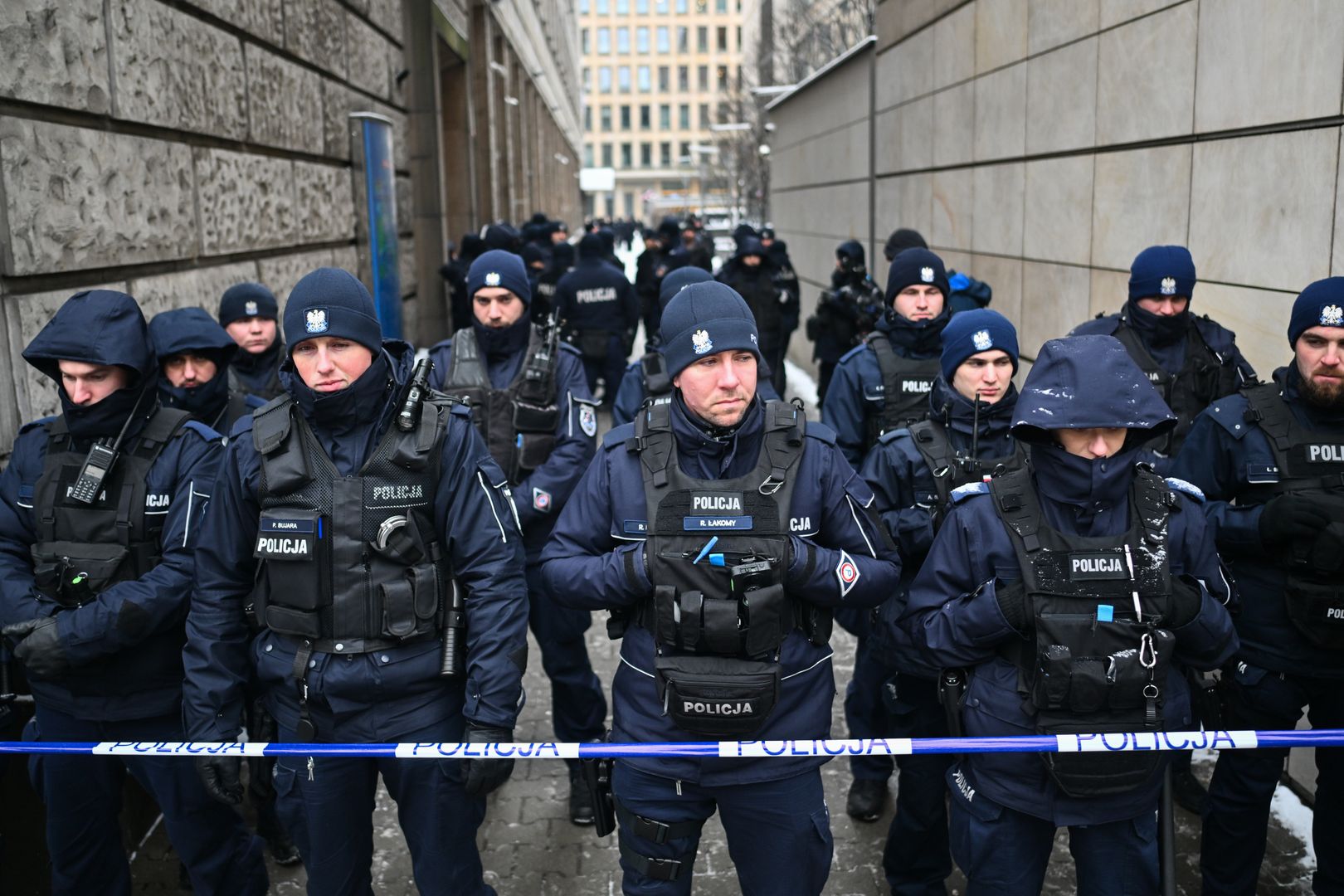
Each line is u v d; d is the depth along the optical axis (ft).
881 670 13.26
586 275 36.22
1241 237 16.43
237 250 19.71
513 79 90.43
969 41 28.91
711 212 167.02
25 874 11.75
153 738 10.26
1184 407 14.25
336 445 9.26
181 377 12.57
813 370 50.93
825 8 69.92
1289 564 10.30
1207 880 11.22
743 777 8.84
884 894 12.26
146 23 15.92
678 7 344.28
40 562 9.99
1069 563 8.39
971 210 28.91
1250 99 16.12
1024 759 8.63
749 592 8.54
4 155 12.32
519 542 9.68
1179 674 8.89
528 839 13.61
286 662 9.26
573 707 14.24
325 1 26.35
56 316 9.98
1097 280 21.45
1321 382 10.42
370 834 9.84
